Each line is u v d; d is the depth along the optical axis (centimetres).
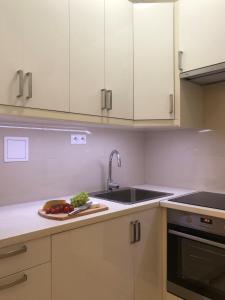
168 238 169
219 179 202
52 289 116
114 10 172
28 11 130
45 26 137
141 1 185
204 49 171
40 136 175
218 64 164
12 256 103
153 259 168
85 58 155
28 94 129
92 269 132
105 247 138
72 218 128
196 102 201
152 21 184
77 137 196
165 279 172
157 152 241
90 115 159
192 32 176
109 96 168
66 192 190
